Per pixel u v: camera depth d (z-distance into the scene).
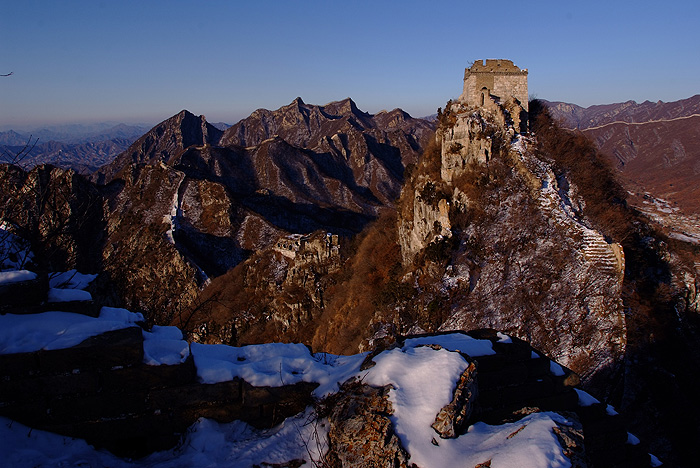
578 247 35.38
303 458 6.25
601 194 43.88
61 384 6.25
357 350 36.72
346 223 141.25
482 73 47.81
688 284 40.62
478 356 8.13
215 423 6.92
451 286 34.97
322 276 65.19
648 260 41.69
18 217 11.14
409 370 6.84
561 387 8.36
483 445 5.89
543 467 4.97
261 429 7.07
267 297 66.88
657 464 8.41
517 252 36.22
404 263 45.88
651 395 30.97
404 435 5.89
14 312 6.83
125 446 6.64
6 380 6.06
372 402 6.34
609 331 32.00
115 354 6.47
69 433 6.32
